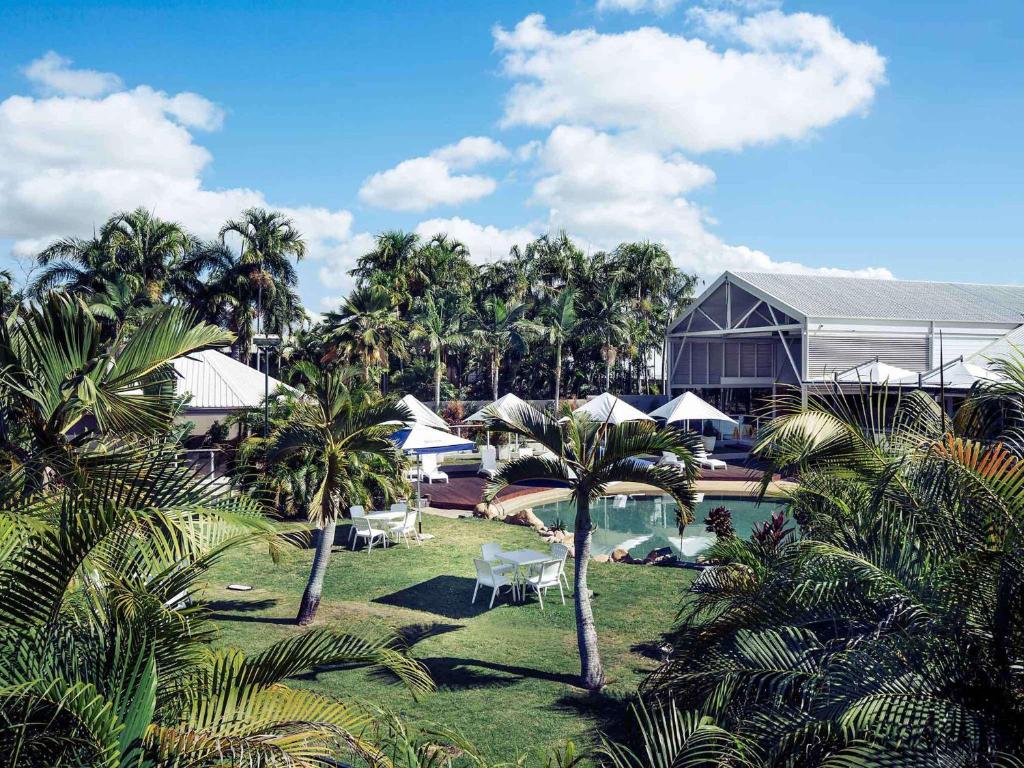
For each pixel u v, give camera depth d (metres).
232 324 46.38
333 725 3.65
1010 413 5.46
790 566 5.10
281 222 47.03
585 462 9.37
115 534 3.96
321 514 10.91
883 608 4.67
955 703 3.90
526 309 50.12
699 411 29.23
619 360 51.66
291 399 18.56
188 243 46.91
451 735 3.97
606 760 6.56
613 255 53.38
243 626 10.83
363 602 12.33
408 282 48.41
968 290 39.94
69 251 43.44
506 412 9.61
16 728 3.00
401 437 18.16
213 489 4.45
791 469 6.20
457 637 10.56
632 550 17.23
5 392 5.51
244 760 3.21
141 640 3.70
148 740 3.30
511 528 18.55
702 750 4.09
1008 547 4.00
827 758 3.78
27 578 3.49
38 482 4.52
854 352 34.03
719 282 39.03
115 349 5.99
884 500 4.88
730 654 4.91
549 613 11.79
